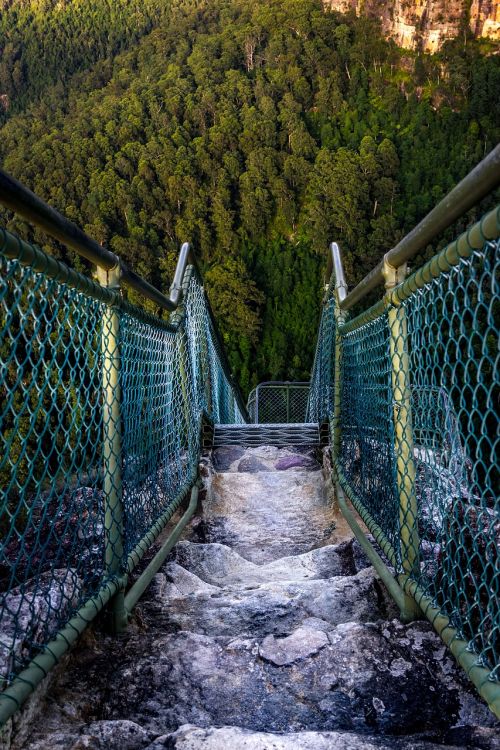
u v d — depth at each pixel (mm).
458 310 1015
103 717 1206
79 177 74875
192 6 121188
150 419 1994
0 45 120812
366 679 1261
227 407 7203
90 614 1298
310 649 1348
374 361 1934
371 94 93438
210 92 86562
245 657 1357
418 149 80000
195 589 1938
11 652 1006
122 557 1563
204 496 3086
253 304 66625
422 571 1548
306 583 1846
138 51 112812
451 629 1186
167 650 1387
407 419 1532
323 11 102562
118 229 73562
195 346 3602
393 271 1575
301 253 71688
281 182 72938
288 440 4676
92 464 1372
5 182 868
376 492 1961
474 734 1068
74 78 114812
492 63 87000
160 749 1001
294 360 63781
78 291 1232
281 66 95125
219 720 1191
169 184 73688
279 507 3207
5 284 858
